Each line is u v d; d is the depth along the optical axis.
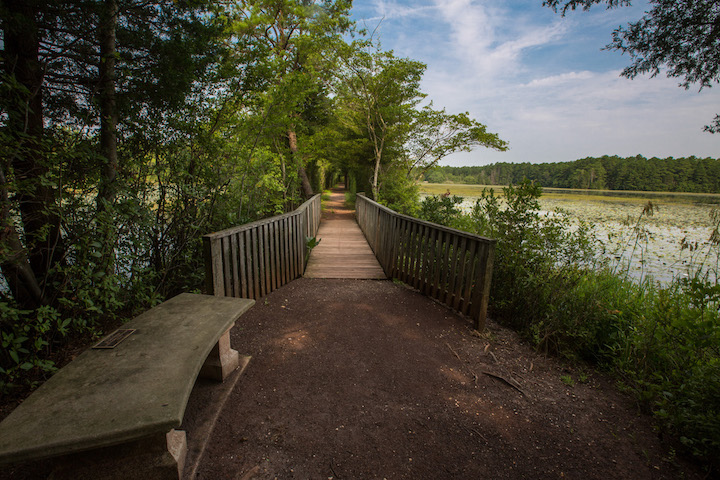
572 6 3.91
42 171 2.72
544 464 1.84
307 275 5.36
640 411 2.35
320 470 1.71
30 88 2.74
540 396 2.47
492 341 3.30
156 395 1.41
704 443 1.84
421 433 2.02
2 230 2.24
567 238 3.94
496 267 4.03
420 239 4.56
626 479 1.76
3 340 2.20
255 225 3.90
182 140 3.93
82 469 1.41
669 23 3.54
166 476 1.48
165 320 2.13
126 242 3.24
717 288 2.04
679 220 12.63
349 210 18.20
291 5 14.09
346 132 16.80
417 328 3.48
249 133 6.02
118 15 3.10
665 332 2.39
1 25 2.41
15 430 1.18
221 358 2.34
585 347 3.22
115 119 3.29
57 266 2.61
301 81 6.65
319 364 2.72
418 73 13.20
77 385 1.46
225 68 4.36
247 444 1.86
